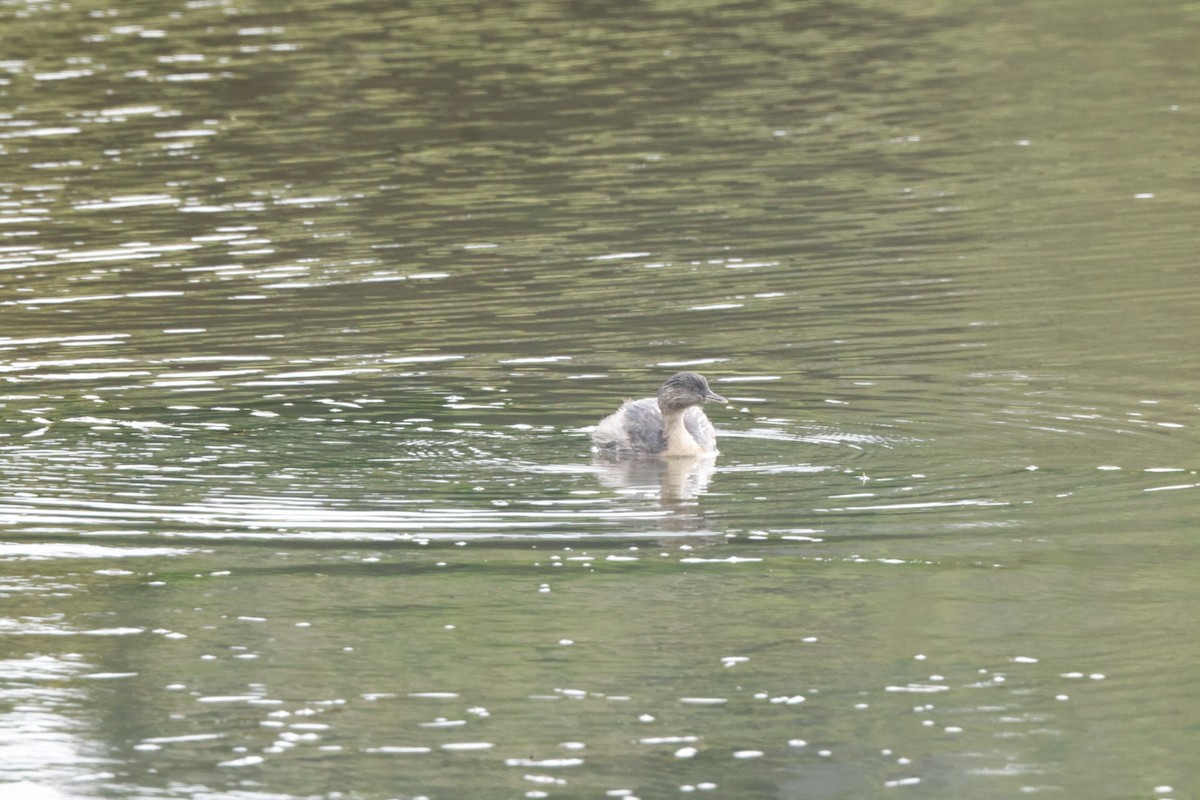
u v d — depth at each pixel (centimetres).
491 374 2025
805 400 1897
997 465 1659
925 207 2891
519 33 4638
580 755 1115
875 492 1594
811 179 3116
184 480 1647
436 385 1980
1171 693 1177
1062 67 4000
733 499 1587
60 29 4853
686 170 3212
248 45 4562
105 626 1325
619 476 1656
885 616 1319
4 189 3194
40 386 1997
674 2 5009
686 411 1750
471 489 1620
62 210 3028
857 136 3441
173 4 5169
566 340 2181
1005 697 1183
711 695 1193
